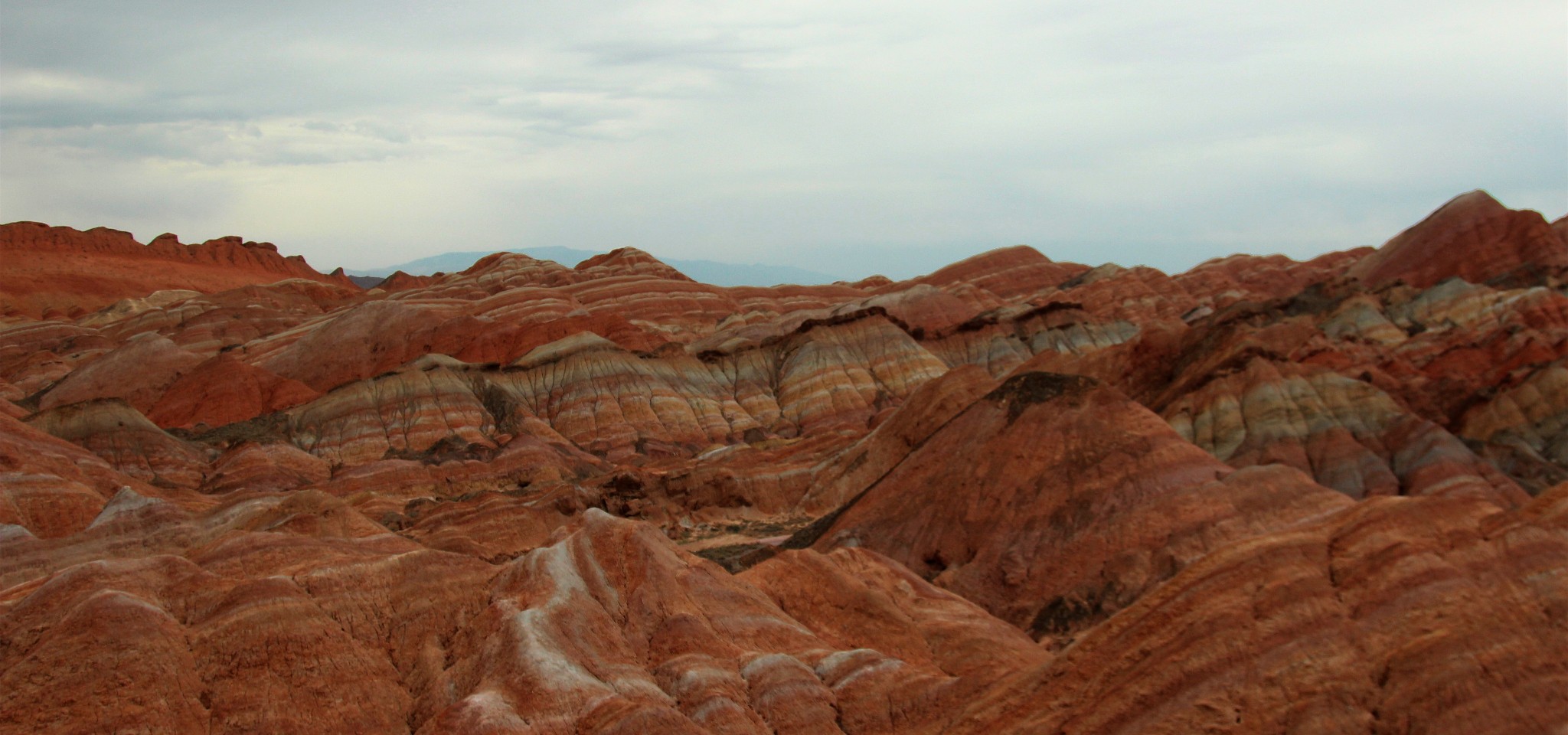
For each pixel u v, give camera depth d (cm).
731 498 9512
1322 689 3347
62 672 3978
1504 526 3631
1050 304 16950
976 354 16238
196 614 4491
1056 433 7138
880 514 7481
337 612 4659
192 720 4009
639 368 14475
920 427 9219
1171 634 3722
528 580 4912
